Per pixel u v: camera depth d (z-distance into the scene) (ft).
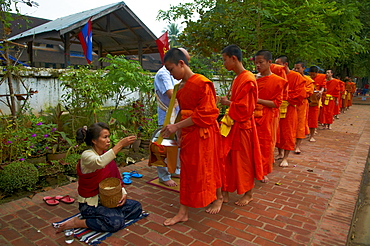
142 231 9.55
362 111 49.19
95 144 9.17
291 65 28.66
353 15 28.22
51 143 15.16
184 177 9.86
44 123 15.52
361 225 11.65
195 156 9.54
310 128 23.93
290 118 16.48
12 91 13.97
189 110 9.62
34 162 14.06
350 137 25.84
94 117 16.81
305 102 19.31
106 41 40.34
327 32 24.13
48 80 16.01
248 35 25.25
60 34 24.34
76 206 11.25
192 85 9.23
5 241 8.84
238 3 26.11
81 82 15.92
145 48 40.11
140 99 21.01
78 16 30.91
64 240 8.95
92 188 9.25
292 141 16.65
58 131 15.75
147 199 12.11
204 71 24.07
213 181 10.05
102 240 8.91
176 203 11.78
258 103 12.76
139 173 15.26
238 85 10.66
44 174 13.55
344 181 14.60
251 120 11.24
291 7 23.91
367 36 42.55
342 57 36.58
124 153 17.83
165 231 9.57
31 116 14.58
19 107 14.76
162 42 27.68
